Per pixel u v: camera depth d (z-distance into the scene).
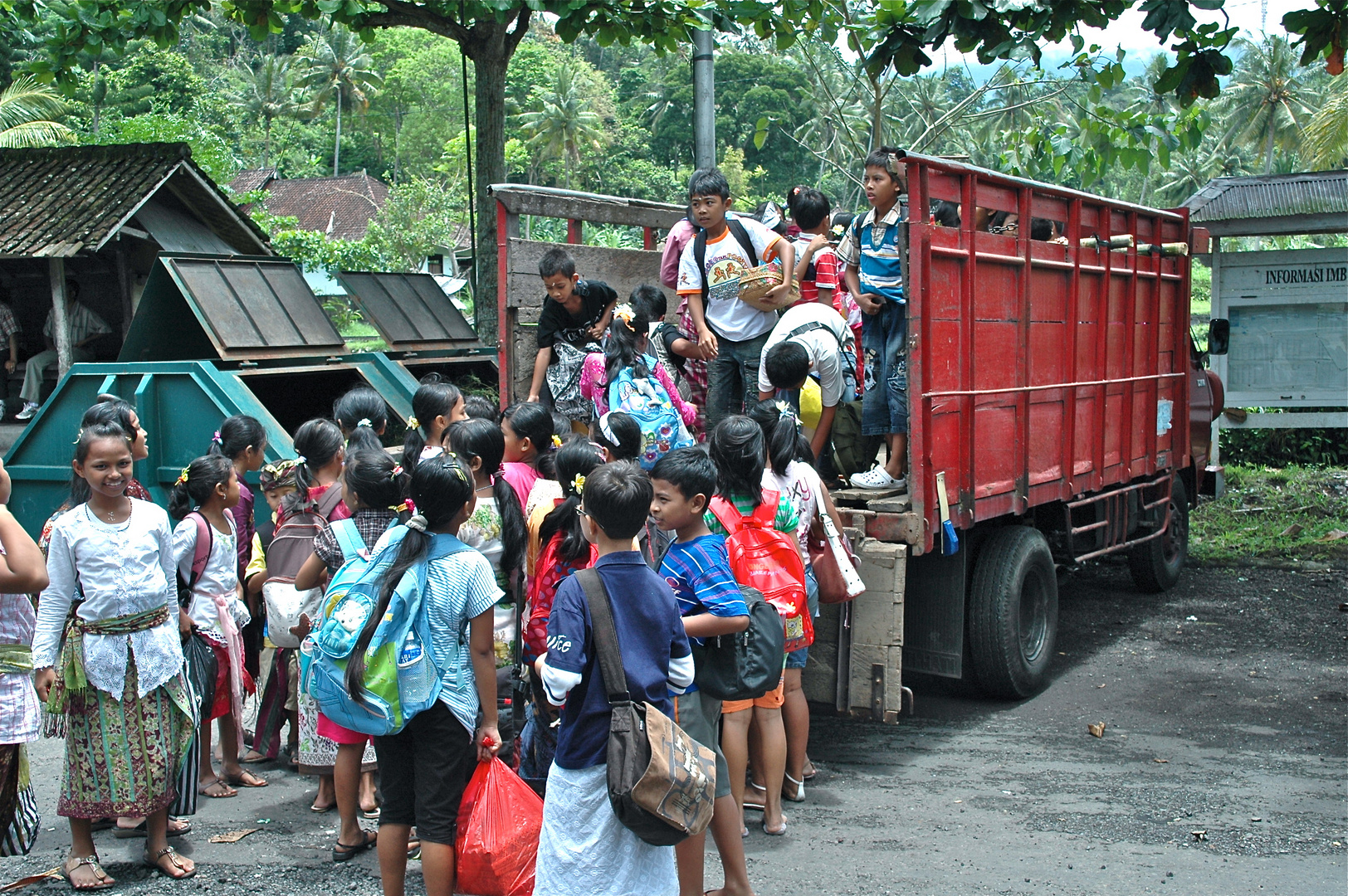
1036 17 6.80
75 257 14.16
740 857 3.70
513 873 3.45
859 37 10.12
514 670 4.23
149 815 4.11
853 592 4.79
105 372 7.08
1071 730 5.98
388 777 3.58
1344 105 23.03
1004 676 6.20
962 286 5.49
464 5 10.57
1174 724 6.08
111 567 3.92
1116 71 8.63
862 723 6.12
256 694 5.60
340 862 4.25
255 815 4.75
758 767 4.79
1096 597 9.17
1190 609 8.77
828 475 6.14
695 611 3.59
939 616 5.96
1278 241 29.12
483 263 11.92
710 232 6.22
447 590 3.49
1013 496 6.12
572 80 67.31
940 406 5.30
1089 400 7.07
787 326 5.69
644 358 5.49
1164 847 4.37
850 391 6.20
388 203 50.31
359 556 3.73
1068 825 4.61
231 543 4.82
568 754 3.05
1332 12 6.70
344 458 4.95
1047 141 12.43
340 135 80.94
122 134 36.34
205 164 38.41
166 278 7.55
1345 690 6.69
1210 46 6.76
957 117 15.01
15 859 4.32
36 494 7.43
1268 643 7.78
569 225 7.19
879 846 4.38
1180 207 8.55
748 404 6.29
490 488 4.30
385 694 3.34
